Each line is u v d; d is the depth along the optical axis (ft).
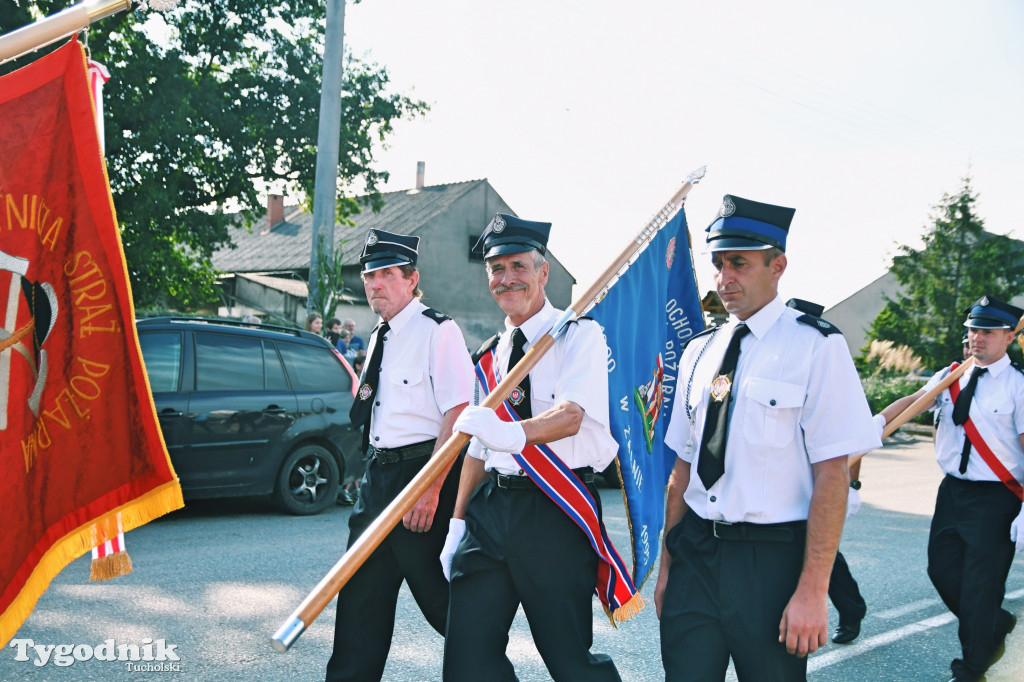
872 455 49.98
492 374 9.96
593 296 8.69
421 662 13.96
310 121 66.28
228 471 24.02
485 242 10.00
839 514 7.59
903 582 20.35
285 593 17.38
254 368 25.17
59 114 8.21
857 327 146.82
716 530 8.05
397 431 11.12
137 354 8.40
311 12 66.80
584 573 9.19
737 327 8.36
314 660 13.78
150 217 60.64
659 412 10.57
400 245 11.46
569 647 9.11
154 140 58.44
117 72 58.23
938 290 96.12
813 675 14.39
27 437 8.16
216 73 67.77
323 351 27.14
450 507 10.97
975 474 14.20
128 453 8.48
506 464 9.32
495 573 9.18
